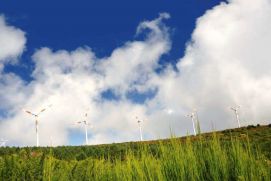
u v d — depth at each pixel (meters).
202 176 6.53
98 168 9.37
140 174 6.95
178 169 6.70
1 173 8.02
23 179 8.08
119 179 7.77
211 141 7.07
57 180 8.61
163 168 6.89
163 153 7.11
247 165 6.50
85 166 9.65
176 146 7.09
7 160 8.41
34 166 8.41
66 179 8.85
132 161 7.67
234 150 6.76
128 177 7.30
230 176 6.47
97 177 8.91
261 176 6.41
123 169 7.70
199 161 6.87
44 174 8.24
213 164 6.60
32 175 8.16
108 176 8.47
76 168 9.35
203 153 6.97
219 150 6.80
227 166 6.57
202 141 7.36
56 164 9.17
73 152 31.02
